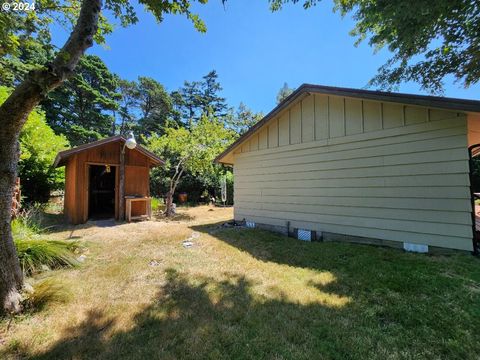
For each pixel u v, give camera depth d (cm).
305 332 213
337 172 532
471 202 375
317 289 298
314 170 574
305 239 582
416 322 222
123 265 382
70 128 1922
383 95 438
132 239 553
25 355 187
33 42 261
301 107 604
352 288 296
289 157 627
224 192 1491
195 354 188
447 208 395
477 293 264
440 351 186
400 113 445
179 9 303
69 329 219
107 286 308
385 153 463
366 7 543
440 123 402
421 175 421
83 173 758
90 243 511
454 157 389
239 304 263
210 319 235
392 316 235
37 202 931
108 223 766
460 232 383
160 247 491
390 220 454
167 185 1530
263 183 690
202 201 1602
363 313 241
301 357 183
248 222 730
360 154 497
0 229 233
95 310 250
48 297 259
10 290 237
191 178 1557
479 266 331
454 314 230
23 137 915
